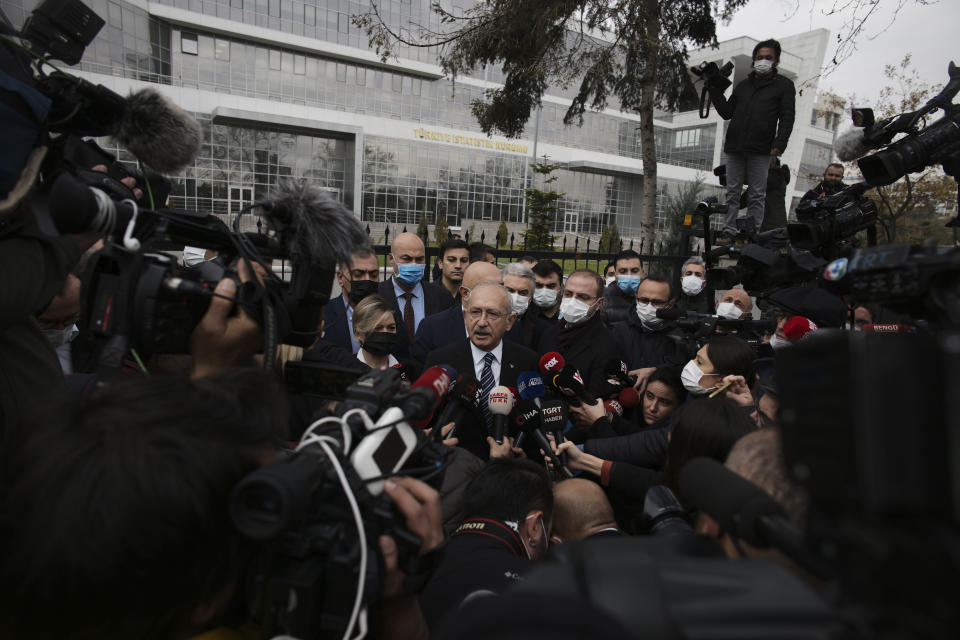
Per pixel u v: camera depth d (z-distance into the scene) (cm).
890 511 31
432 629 125
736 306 369
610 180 4181
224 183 3098
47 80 113
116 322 103
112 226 101
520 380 241
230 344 113
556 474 243
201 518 60
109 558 55
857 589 34
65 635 57
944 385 32
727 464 79
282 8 3189
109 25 2694
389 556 82
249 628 79
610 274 652
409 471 93
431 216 3616
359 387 96
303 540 72
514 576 132
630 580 42
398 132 3466
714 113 4169
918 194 988
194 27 3011
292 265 121
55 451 59
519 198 3888
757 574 45
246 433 69
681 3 870
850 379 34
